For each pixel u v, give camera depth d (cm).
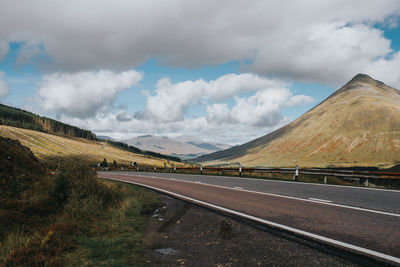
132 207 816
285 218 616
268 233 508
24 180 964
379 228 509
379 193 977
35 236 483
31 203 673
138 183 1753
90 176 912
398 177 1226
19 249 402
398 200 816
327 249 410
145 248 454
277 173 2028
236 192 1106
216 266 368
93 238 507
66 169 908
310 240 455
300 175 1880
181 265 375
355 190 1077
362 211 661
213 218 660
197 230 564
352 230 502
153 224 633
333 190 1083
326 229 515
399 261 357
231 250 430
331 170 1477
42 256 389
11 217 551
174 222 646
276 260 379
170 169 3594
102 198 827
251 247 439
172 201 949
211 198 973
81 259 397
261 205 790
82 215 648
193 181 1762
